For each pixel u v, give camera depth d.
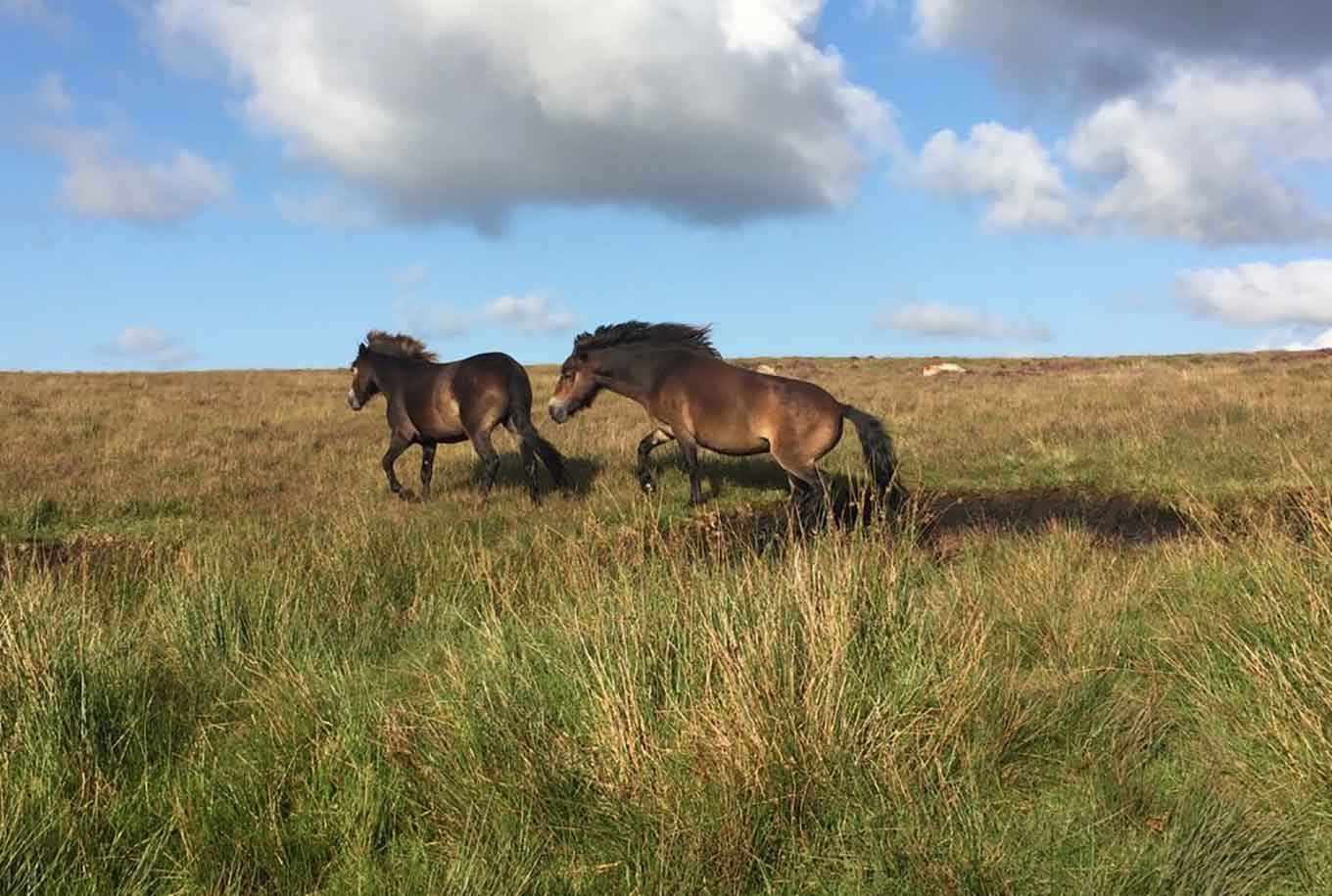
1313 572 4.74
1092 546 7.27
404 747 3.63
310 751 3.77
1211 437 12.08
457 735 3.70
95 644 4.51
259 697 4.41
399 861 3.11
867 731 3.56
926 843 2.93
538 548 7.39
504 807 3.32
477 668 4.25
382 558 7.06
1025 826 3.17
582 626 4.38
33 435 15.13
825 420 9.25
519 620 5.06
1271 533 5.84
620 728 3.44
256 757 3.79
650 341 10.74
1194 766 3.59
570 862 3.11
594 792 3.39
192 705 4.43
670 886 2.87
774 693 3.61
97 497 10.52
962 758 3.51
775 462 12.24
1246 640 4.43
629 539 7.31
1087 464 11.29
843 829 3.11
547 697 3.96
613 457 12.91
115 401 20.92
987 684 3.92
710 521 9.56
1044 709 3.95
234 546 7.65
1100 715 3.92
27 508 9.84
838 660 3.81
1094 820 3.21
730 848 2.95
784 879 2.96
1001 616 5.18
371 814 3.26
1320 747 3.41
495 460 10.30
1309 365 24.45
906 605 4.57
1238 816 3.15
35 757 3.61
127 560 7.57
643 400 10.17
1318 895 2.83
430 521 9.20
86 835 3.19
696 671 3.94
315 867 3.16
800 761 3.33
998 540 7.55
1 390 22.92
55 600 5.28
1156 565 6.30
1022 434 13.41
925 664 4.06
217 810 3.37
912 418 16.14
